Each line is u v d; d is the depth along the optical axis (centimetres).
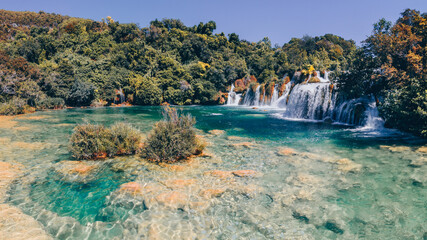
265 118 2666
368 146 1216
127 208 573
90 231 478
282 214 552
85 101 4356
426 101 1365
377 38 1920
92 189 677
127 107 4381
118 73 5069
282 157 1032
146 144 1034
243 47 7950
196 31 9250
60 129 1709
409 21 2034
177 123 1053
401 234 468
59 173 797
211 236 467
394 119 1616
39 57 5475
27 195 630
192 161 964
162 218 532
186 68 5984
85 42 6266
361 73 2053
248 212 561
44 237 451
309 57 7231
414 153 1055
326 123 2177
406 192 660
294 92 2891
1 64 3397
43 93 3778
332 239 457
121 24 7412
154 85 5041
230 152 1120
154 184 718
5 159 942
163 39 7275
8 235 450
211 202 608
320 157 1026
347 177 783
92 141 972
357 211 562
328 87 2427
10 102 2773
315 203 604
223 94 5734
